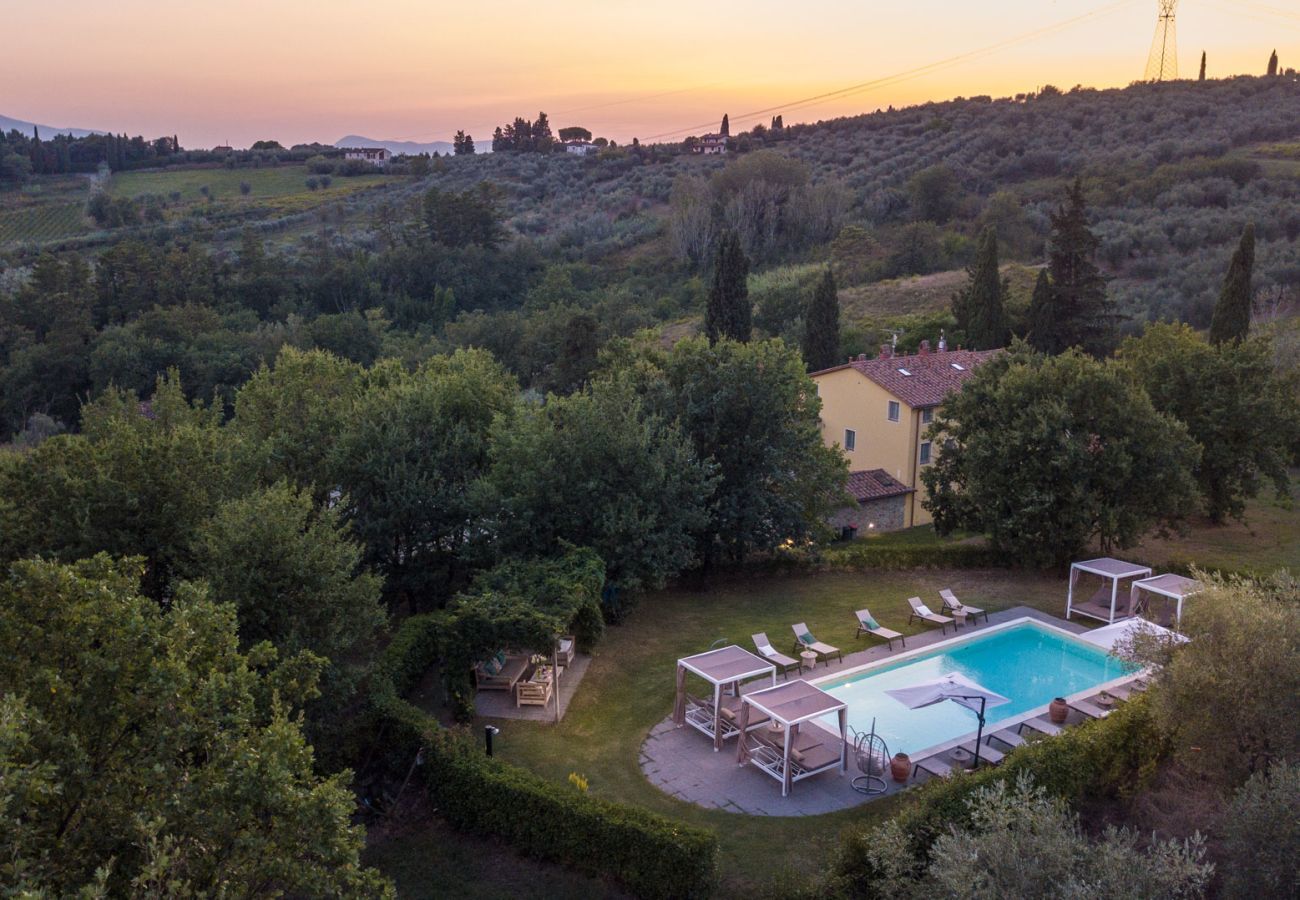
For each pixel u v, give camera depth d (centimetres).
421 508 2933
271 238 13812
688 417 3375
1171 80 15912
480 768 1848
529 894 1667
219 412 3834
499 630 2220
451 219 12344
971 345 6638
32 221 14200
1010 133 14000
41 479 2130
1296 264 6962
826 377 5044
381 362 4528
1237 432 3875
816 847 1756
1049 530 3253
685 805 1920
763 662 2269
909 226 10412
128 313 9612
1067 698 2330
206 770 1138
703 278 11250
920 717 2366
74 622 1220
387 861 1770
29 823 1026
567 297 10319
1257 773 1533
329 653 1909
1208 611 1767
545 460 2891
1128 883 1240
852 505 3828
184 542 2120
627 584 2862
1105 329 6262
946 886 1290
